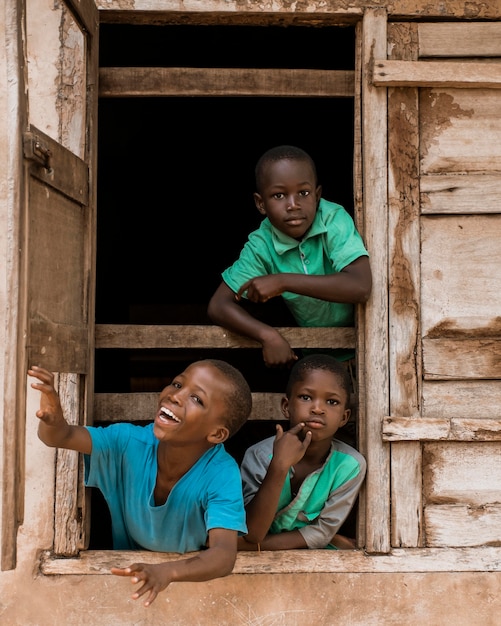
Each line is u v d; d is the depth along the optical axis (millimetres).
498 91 3494
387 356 3387
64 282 3004
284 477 3096
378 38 3473
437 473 3363
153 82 3523
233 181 7719
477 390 3396
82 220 3266
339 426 3414
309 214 3520
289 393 3395
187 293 7781
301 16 3500
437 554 3314
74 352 3096
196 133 7301
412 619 3287
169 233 7781
